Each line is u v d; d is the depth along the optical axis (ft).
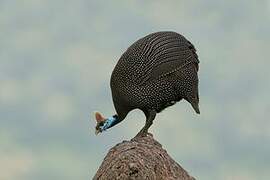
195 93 48.34
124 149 38.78
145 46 47.19
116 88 48.55
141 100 47.44
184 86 47.57
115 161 36.91
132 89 47.47
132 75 47.32
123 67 47.80
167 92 47.34
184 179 39.63
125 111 49.75
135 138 41.83
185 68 47.60
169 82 47.11
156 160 38.24
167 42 47.32
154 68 46.80
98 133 51.85
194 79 48.19
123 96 48.19
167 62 46.85
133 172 36.06
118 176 36.06
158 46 47.03
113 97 49.47
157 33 47.93
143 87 47.19
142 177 35.99
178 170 39.91
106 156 39.29
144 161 37.17
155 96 47.32
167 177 38.09
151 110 47.91
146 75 46.93
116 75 48.34
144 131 47.44
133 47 47.83
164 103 47.98
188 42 48.80
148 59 46.83
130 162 36.45
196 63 49.11
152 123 47.83
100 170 38.06
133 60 47.29
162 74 46.85
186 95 47.93
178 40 47.83
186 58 47.73
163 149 40.88
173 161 40.45
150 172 36.63
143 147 39.27
